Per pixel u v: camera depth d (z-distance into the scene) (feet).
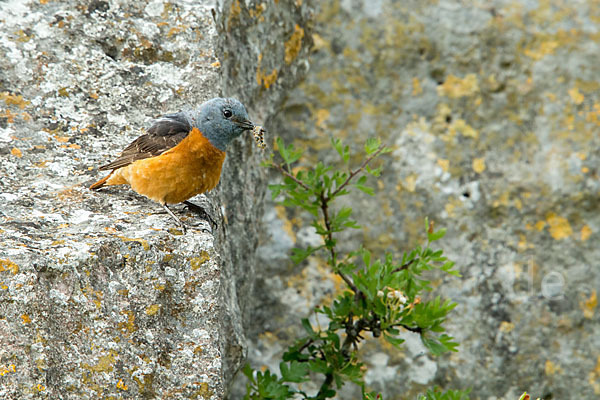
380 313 26.86
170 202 24.23
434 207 39.78
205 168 24.00
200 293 21.09
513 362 38.93
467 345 38.45
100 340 19.69
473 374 38.24
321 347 29.89
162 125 23.88
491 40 40.32
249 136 32.24
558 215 40.01
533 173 40.01
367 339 38.17
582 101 40.42
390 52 40.37
